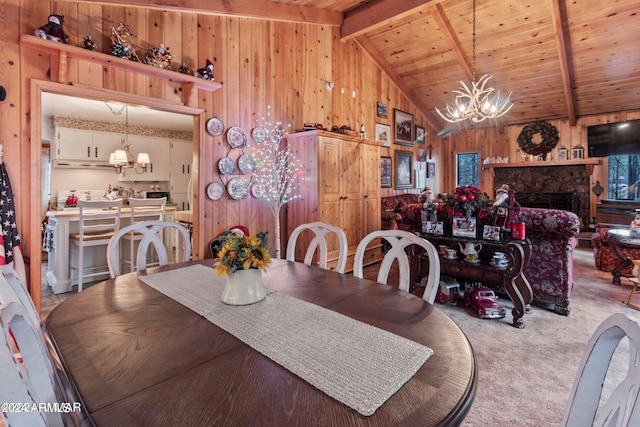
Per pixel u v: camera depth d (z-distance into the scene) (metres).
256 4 3.81
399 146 6.67
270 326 1.12
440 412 0.70
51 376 0.80
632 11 4.20
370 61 5.86
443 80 6.32
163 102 3.12
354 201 4.62
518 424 1.67
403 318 1.19
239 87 3.78
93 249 3.96
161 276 1.75
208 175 3.54
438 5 4.67
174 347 0.98
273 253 4.18
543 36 4.89
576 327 2.80
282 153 4.26
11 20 2.36
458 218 3.13
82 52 2.52
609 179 6.25
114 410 0.71
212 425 0.66
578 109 6.28
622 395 0.57
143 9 3.01
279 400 0.74
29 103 2.42
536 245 3.17
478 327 2.82
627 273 4.18
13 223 2.31
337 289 1.53
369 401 0.73
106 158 5.99
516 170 7.22
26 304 1.06
